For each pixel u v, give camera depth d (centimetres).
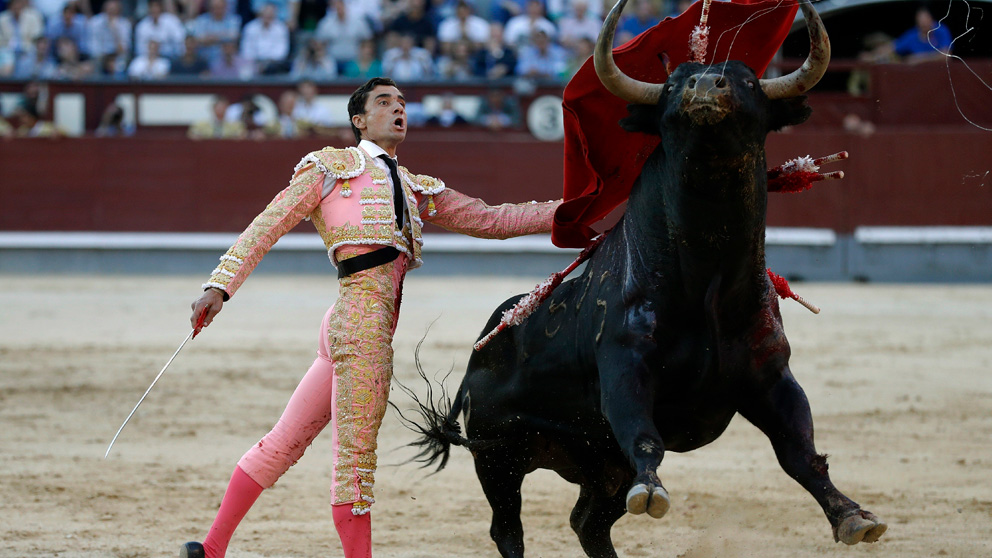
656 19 3591
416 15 3597
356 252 789
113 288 3038
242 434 1447
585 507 923
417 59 3472
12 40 3588
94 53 3562
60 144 3416
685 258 717
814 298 2938
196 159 3409
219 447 1372
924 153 3331
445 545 986
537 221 866
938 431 1471
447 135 3394
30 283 3148
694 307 730
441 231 3447
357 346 775
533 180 3356
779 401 743
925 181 3338
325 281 3241
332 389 786
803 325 2455
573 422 830
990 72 3241
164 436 1429
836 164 3362
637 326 736
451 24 3606
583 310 793
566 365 812
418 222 828
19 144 3422
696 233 704
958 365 1969
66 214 3431
